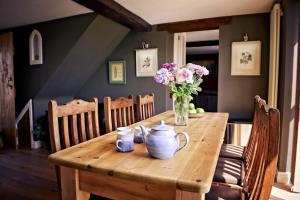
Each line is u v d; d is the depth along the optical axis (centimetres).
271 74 274
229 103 335
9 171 281
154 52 370
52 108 133
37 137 382
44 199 213
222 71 335
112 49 397
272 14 275
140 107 246
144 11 304
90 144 130
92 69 409
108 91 412
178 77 166
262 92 318
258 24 314
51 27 354
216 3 274
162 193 90
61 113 140
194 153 112
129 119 224
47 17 337
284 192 224
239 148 217
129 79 394
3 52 384
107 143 132
